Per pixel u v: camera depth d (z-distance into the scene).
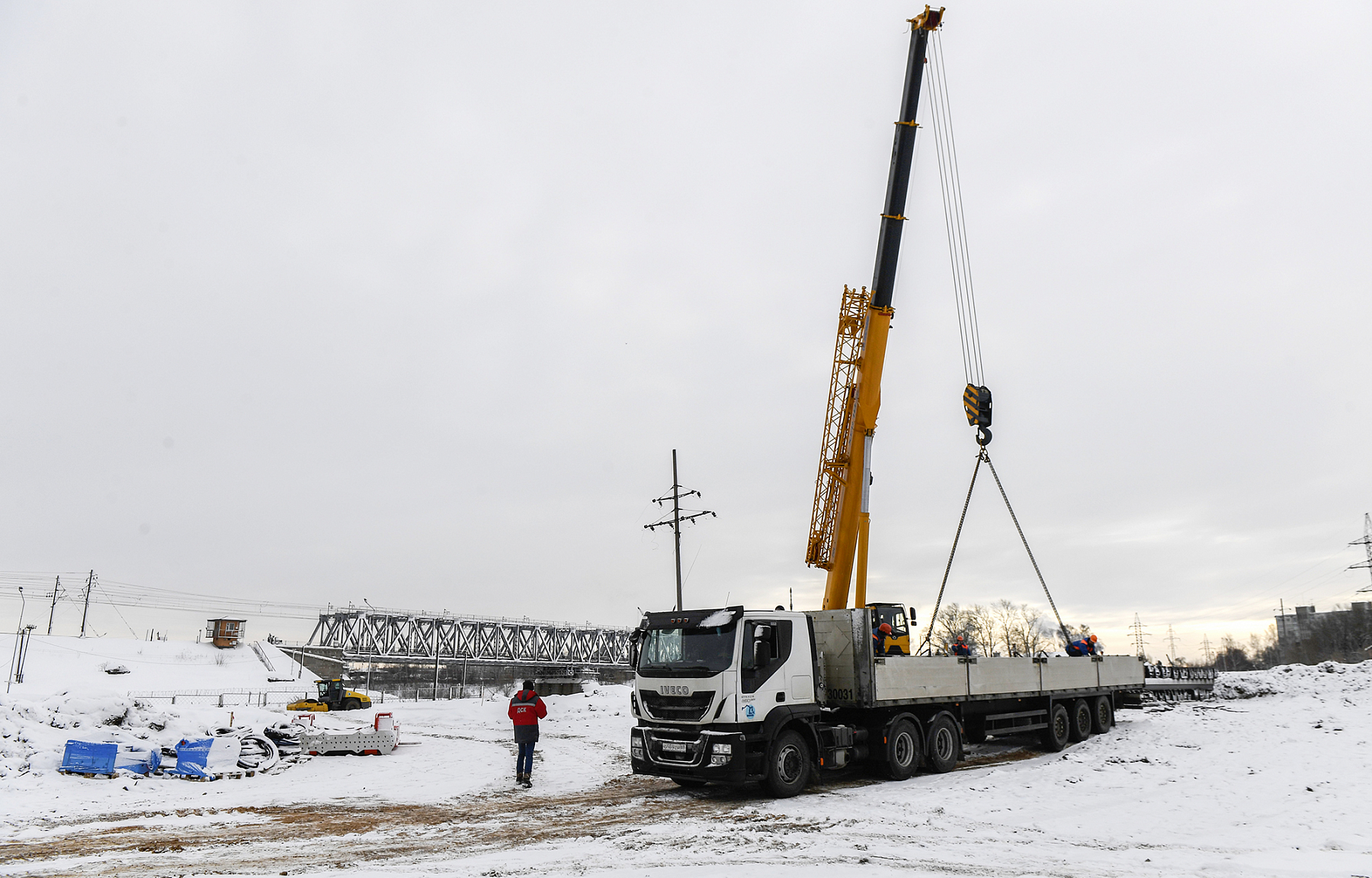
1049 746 19.05
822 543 20.84
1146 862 8.87
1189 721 22.33
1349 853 8.87
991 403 21.02
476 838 11.02
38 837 11.20
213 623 98.25
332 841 10.92
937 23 21.86
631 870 8.88
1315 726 19.00
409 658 91.06
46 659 83.56
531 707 16.42
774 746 13.75
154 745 18.05
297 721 28.88
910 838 10.32
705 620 13.96
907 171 21.52
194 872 9.06
